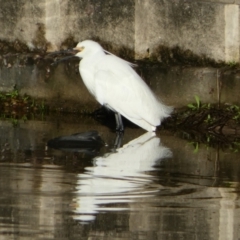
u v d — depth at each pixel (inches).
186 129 564.1
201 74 570.6
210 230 319.6
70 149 469.4
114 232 313.3
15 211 334.0
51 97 612.4
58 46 624.4
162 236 310.8
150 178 399.2
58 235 307.7
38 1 623.2
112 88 550.9
